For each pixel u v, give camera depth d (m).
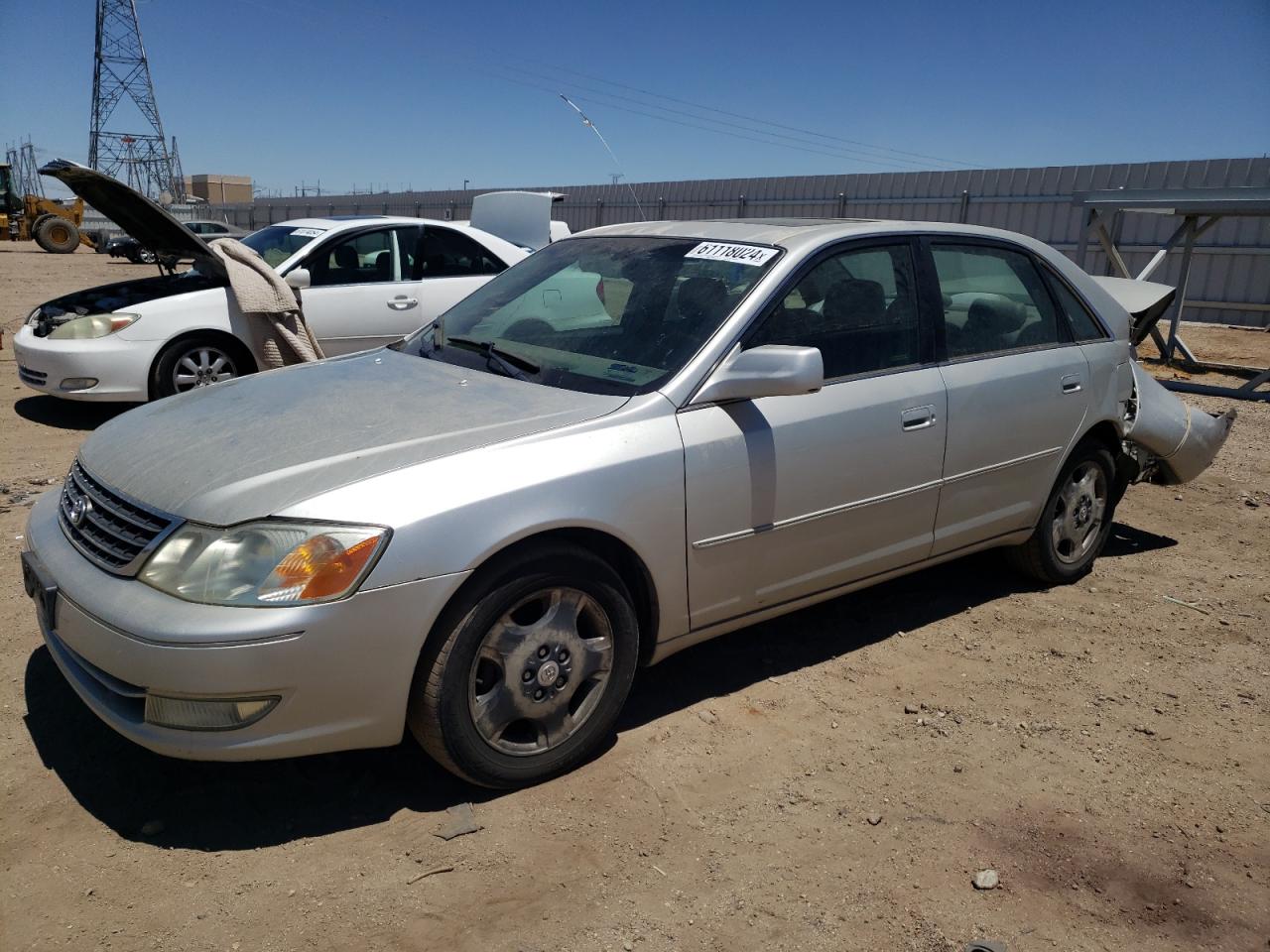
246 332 7.57
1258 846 2.94
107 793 2.96
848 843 2.87
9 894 2.53
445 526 2.73
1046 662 4.10
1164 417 5.00
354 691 2.67
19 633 3.94
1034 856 2.85
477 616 2.81
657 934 2.48
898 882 2.72
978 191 19.94
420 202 34.56
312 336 7.63
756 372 3.23
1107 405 4.70
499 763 2.96
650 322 3.60
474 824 2.87
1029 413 4.31
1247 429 9.11
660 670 3.89
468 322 4.12
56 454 6.77
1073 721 3.63
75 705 3.43
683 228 4.15
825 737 3.45
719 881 2.69
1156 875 2.79
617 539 3.10
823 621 4.43
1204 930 2.58
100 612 2.67
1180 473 5.25
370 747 2.78
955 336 4.14
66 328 7.29
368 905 2.54
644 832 2.88
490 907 2.55
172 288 7.71
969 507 4.19
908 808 3.05
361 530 2.65
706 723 3.50
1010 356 4.32
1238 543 5.73
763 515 3.44
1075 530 4.82
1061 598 4.79
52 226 35.28
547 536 2.97
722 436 3.30
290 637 2.56
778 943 2.47
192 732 2.60
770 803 3.04
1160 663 4.13
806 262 3.69
